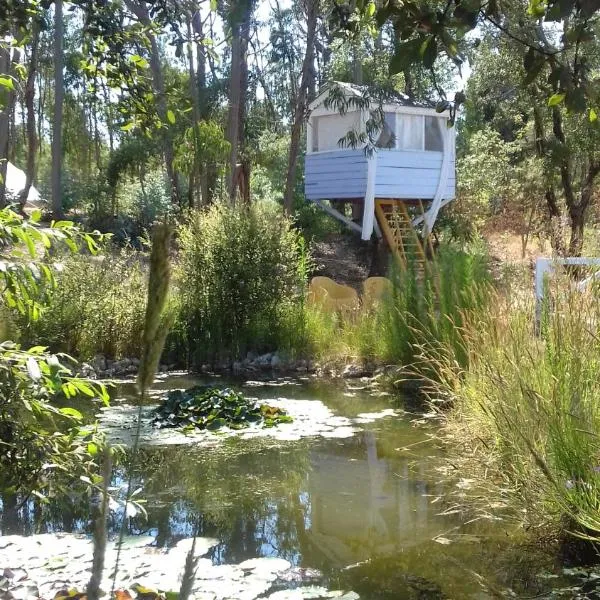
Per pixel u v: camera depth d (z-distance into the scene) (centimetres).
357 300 1310
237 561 420
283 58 1945
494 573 404
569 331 462
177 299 1186
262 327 1191
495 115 2238
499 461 468
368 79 1803
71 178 2877
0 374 310
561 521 434
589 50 973
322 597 367
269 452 662
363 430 742
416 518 493
